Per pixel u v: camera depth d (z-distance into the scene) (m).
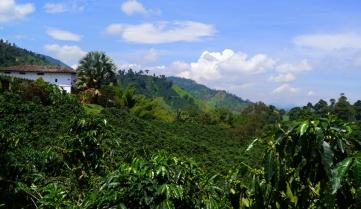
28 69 67.38
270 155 2.45
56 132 24.94
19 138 6.86
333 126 2.34
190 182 3.42
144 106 56.53
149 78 168.75
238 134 56.62
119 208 3.21
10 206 5.24
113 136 5.86
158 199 3.20
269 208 2.57
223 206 3.01
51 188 4.83
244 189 2.77
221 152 44.31
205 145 47.53
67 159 5.61
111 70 58.12
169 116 62.22
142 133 39.75
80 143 5.56
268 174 2.43
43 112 27.61
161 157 3.52
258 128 56.09
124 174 3.39
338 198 2.34
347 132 2.29
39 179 5.39
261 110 63.09
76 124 5.73
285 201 2.53
